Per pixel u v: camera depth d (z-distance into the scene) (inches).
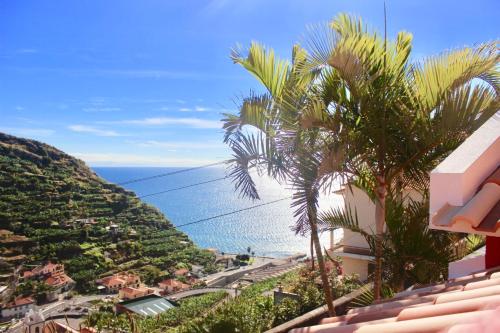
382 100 182.1
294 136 178.7
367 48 177.5
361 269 449.4
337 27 197.6
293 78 192.4
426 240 186.1
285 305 258.7
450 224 81.2
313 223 187.9
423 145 181.9
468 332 44.1
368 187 213.3
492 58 172.1
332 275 323.6
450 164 88.6
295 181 179.5
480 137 95.9
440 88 175.6
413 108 183.6
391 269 197.6
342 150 174.4
